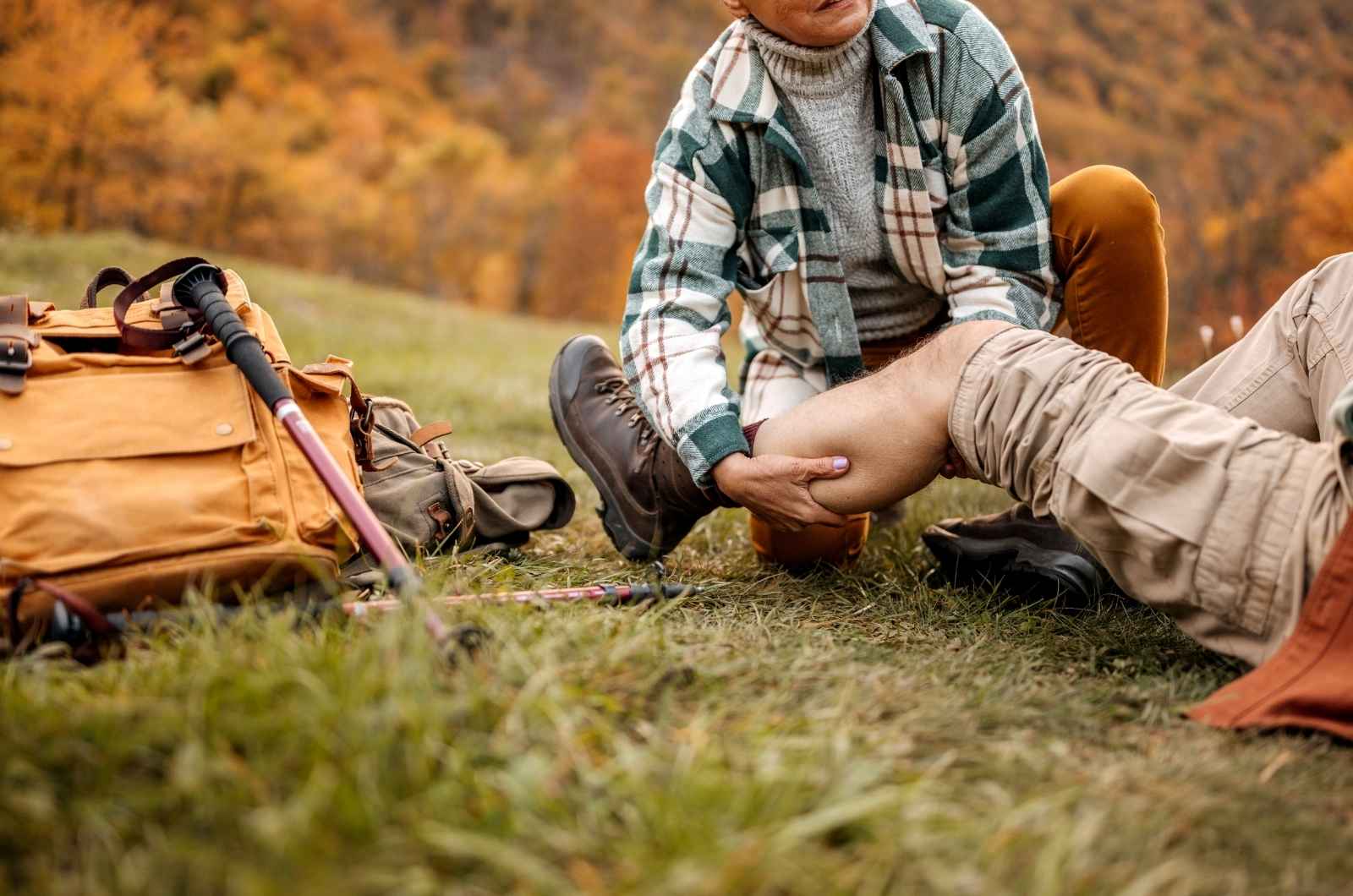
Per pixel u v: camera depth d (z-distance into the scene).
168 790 1.30
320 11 90.25
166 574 1.88
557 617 1.91
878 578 2.63
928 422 2.14
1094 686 1.88
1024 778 1.49
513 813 1.29
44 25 33.84
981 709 1.70
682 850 1.23
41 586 1.75
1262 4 47.50
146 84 37.75
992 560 2.45
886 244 2.50
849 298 2.55
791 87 2.36
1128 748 1.63
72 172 36.44
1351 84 39.81
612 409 2.72
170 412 2.05
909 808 1.33
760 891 1.19
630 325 2.45
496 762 1.40
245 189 50.50
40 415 1.98
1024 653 2.03
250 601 1.91
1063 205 2.47
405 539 2.42
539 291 62.78
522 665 1.61
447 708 1.44
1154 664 2.01
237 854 1.23
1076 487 1.89
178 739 1.40
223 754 1.35
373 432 2.65
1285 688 1.66
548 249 62.69
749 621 2.20
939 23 2.38
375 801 1.27
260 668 1.54
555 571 2.45
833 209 2.47
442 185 62.81
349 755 1.35
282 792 1.32
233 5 83.25
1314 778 1.52
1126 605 2.35
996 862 1.26
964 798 1.43
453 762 1.34
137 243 13.62
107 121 35.97
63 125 34.94
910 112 2.38
